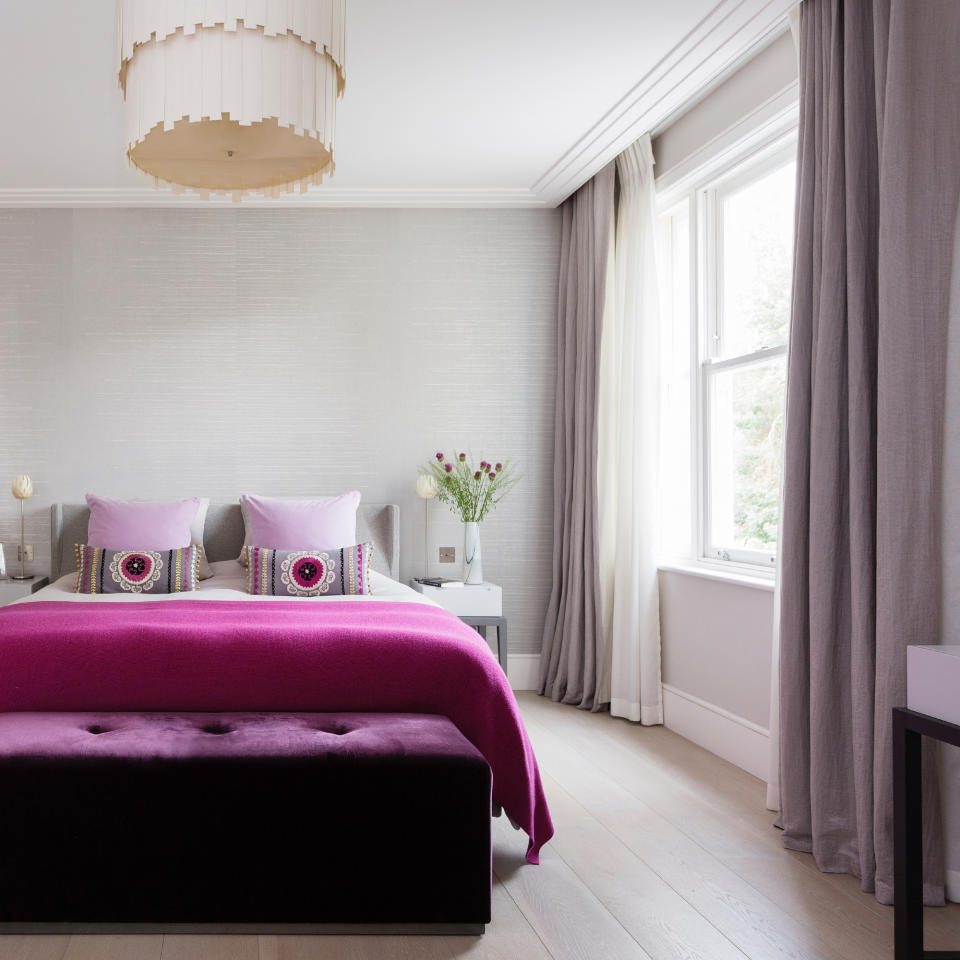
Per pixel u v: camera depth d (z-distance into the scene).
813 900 2.43
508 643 5.21
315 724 2.56
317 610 3.47
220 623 3.11
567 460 4.97
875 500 2.60
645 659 4.38
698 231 4.17
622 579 4.50
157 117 2.35
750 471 3.85
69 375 5.01
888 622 2.42
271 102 2.35
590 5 3.03
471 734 2.75
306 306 5.12
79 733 2.39
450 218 5.20
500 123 4.05
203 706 2.72
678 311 4.61
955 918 2.32
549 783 3.45
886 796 2.41
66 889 2.20
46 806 2.20
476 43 3.29
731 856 2.74
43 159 4.44
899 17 2.43
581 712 4.63
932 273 2.41
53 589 4.25
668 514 4.61
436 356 5.18
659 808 3.17
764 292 3.74
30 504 4.98
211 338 5.07
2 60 3.40
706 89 3.86
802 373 2.85
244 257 5.09
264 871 2.23
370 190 4.99
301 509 4.55
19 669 2.70
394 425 5.16
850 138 2.66
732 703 3.76
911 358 2.42
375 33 3.21
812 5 2.88
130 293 5.04
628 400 4.48
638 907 2.38
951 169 2.40
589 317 4.77
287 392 5.10
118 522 4.48
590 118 3.99
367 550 4.36
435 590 4.75
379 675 2.75
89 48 3.31
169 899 2.21
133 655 2.71
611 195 4.63
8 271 5.00
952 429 2.38
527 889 2.50
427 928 2.25
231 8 2.30
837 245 2.71
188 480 5.05
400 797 2.26
